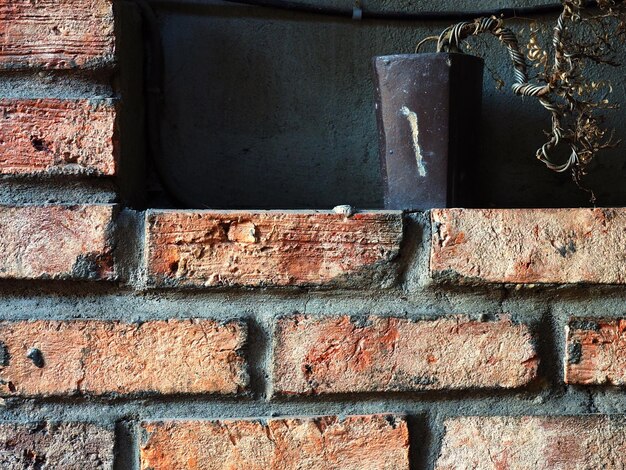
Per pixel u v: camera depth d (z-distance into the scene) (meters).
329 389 0.71
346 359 0.71
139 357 0.70
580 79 0.81
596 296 0.72
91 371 0.70
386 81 0.79
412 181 0.78
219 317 0.71
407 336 0.71
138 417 0.71
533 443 0.72
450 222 0.71
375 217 0.71
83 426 0.70
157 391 0.70
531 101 0.93
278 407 0.71
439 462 0.72
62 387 0.70
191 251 0.70
